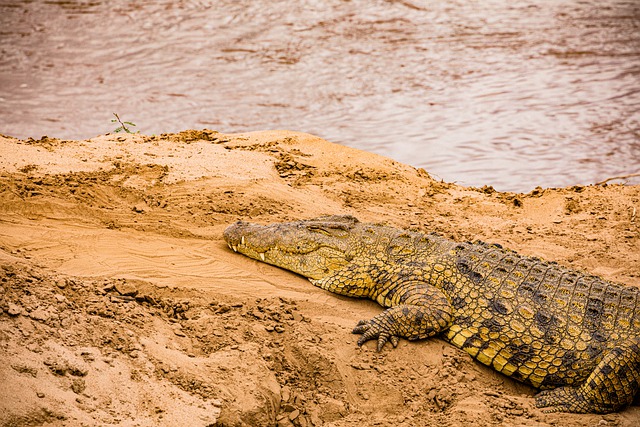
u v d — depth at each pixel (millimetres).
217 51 143375
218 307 28297
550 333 28406
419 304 29312
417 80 126125
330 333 28500
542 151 91875
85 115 107562
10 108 108875
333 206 41406
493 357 28797
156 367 23797
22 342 22125
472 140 96688
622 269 38031
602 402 27344
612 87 120875
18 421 19125
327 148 50688
